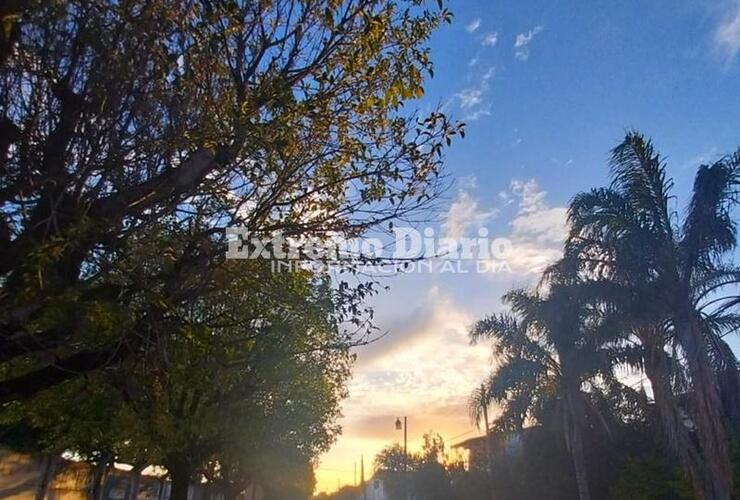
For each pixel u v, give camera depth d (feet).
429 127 26.35
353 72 24.63
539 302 74.49
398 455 167.63
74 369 23.48
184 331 23.99
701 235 53.47
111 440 45.75
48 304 19.58
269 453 71.15
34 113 19.29
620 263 55.16
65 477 57.41
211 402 42.27
